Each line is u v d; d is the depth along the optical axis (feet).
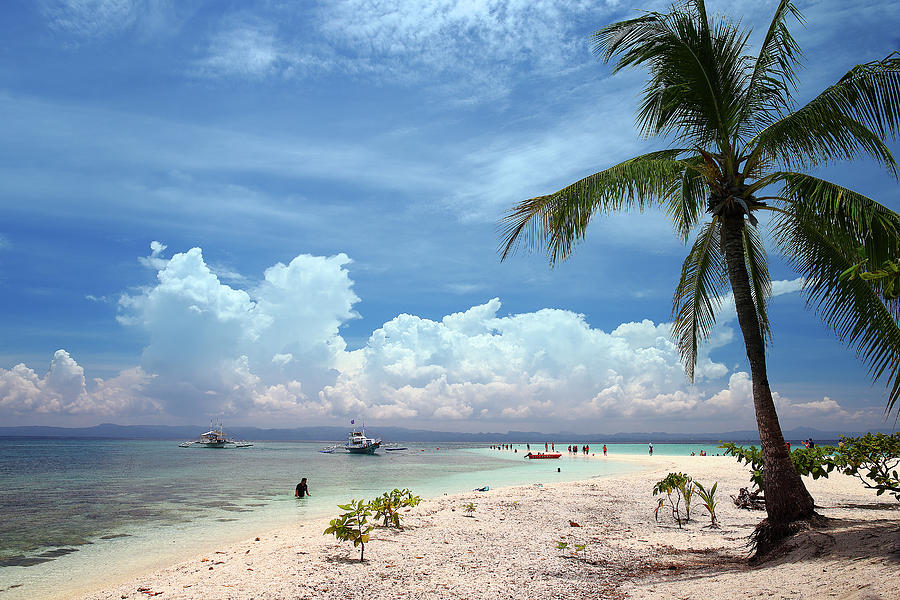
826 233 29.40
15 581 33.17
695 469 119.34
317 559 31.63
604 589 23.31
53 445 559.79
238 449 473.26
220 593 24.88
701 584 21.50
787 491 27.89
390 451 419.95
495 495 68.90
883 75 26.22
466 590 24.30
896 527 22.47
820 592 16.63
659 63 32.37
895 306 26.03
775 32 31.68
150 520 59.41
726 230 31.73
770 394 29.66
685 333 41.01
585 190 31.19
